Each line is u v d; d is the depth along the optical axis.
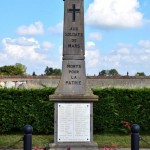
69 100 13.12
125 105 19.17
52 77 27.31
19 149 15.76
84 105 13.20
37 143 16.50
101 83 27.33
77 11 13.47
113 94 19.14
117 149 16.06
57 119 13.14
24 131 10.54
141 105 19.22
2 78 27.45
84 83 13.39
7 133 19.06
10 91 18.98
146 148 16.30
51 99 13.09
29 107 18.97
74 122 13.17
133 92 19.23
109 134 18.88
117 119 19.08
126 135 18.67
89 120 13.20
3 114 18.92
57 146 13.00
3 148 15.66
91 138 13.20
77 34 13.45
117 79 27.48
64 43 13.42
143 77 27.56
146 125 19.23
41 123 18.89
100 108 19.02
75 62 13.42
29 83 27.31
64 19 13.45
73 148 13.00
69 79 13.38
